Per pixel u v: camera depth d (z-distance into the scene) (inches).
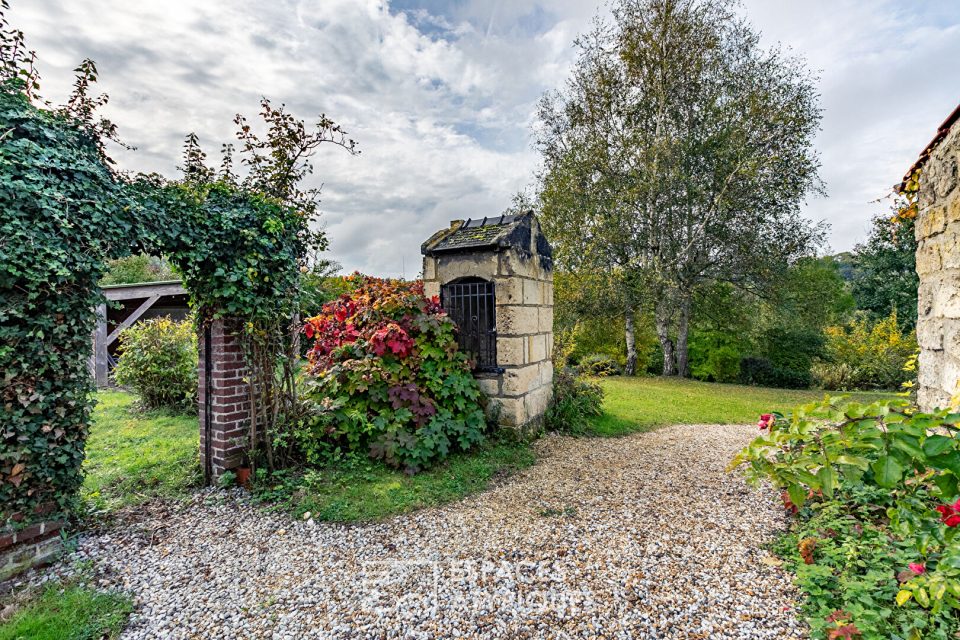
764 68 467.5
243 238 151.3
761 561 99.3
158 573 103.0
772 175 451.8
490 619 83.7
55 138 105.6
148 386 281.4
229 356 155.6
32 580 101.0
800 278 498.0
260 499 142.5
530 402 217.0
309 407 168.1
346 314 193.3
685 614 82.7
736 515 125.6
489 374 205.9
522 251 212.4
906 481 75.2
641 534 115.4
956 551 56.2
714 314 563.2
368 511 132.3
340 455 166.1
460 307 221.8
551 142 545.6
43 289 102.7
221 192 150.2
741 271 498.9
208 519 131.5
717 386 450.3
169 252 134.3
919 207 124.8
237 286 150.9
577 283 499.8
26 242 98.7
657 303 494.6
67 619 85.4
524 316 212.5
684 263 511.2
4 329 98.3
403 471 159.8
